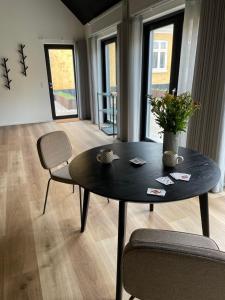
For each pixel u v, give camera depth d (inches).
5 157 145.1
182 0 107.9
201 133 94.3
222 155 89.5
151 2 118.6
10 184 111.2
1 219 85.3
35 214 88.0
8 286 58.7
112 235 75.9
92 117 235.1
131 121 159.8
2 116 226.8
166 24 129.2
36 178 117.0
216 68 83.6
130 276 30.4
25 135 193.9
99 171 57.5
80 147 163.9
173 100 58.0
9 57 213.3
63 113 253.6
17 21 206.7
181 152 68.6
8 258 67.4
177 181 51.6
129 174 55.4
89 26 211.3
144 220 82.7
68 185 109.6
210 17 81.6
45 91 235.6
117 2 152.3
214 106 87.0
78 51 229.3
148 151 70.4
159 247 25.8
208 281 26.1
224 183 98.7
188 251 24.9
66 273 62.0
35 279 60.5
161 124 61.2
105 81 223.0
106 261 65.5
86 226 80.5
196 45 92.4
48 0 210.5
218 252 25.0
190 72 99.6
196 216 84.4
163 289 29.2
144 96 161.0
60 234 76.9
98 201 96.5
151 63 153.6
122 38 152.5
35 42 217.8
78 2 191.6
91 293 56.2
